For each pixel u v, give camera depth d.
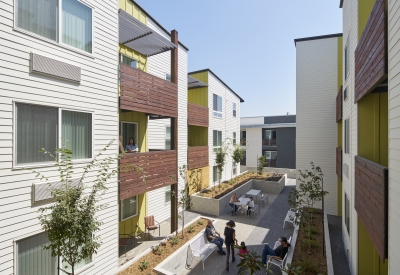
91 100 5.77
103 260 6.02
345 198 8.30
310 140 13.00
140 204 9.66
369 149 5.72
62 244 3.66
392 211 3.21
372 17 4.24
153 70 10.45
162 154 8.16
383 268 5.68
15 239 4.27
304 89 13.24
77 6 5.48
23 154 4.45
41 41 4.74
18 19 4.42
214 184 15.45
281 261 6.27
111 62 6.35
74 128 5.41
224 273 6.75
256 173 22.58
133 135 9.04
